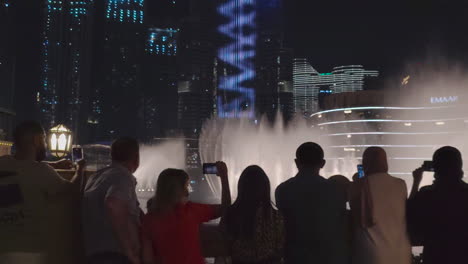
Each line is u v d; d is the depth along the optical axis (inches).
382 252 191.9
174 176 171.8
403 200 198.1
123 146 179.9
